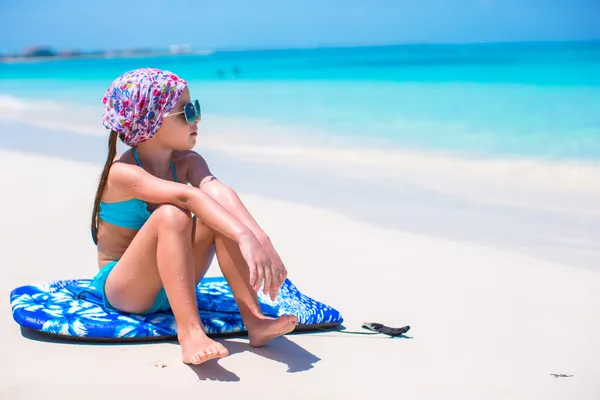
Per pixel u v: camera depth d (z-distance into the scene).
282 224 6.05
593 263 5.00
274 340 3.56
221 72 30.58
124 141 3.50
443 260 5.07
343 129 11.80
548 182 7.70
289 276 4.70
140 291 3.47
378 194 7.21
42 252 5.14
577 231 5.82
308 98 17.17
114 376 3.07
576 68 24.36
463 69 26.88
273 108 15.16
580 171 8.23
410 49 68.12
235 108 15.33
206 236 3.39
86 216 6.26
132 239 3.64
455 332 3.71
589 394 2.98
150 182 3.33
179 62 51.69
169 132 3.45
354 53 60.91
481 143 10.20
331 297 4.28
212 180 3.59
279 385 3.01
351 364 3.26
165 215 3.20
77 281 4.15
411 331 3.72
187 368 3.17
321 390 2.97
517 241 5.55
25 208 6.54
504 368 3.25
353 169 8.52
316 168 8.59
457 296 4.31
